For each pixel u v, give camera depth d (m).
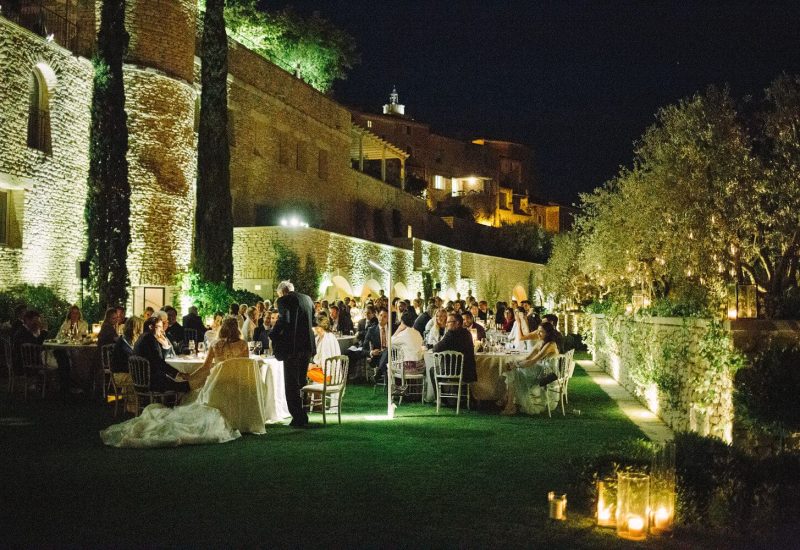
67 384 13.67
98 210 20.34
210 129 23.77
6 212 19.03
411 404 13.70
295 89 35.34
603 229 20.34
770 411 8.00
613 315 19.06
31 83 19.86
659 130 14.94
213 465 8.12
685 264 13.59
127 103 22.66
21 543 5.48
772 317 8.91
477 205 70.69
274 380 11.55
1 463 8.21
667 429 11.08
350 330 20.23
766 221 12.89
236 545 5.45
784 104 13.38
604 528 5.94
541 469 7.98
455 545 5.48
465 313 15.25
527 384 12.36
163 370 10.78
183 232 24.00
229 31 39.97
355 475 7.66
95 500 6.66
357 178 42.62
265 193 32.25
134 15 22.88
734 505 6.21
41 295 18.75
